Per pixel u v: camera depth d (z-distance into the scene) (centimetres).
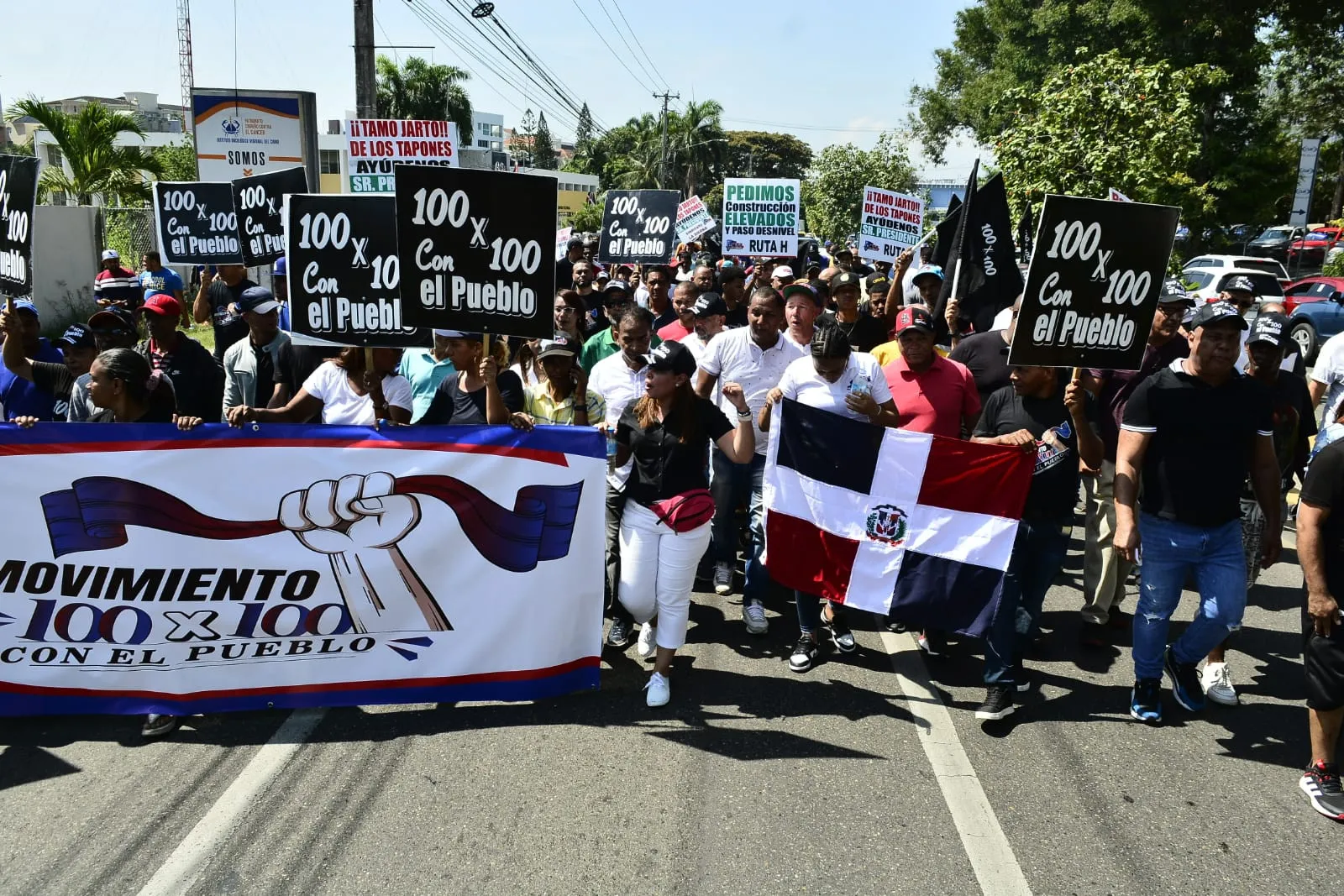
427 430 419
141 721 416
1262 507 416
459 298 426
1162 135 1130
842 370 475
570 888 312
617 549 512
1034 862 329
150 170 2128
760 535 521
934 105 3978
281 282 812
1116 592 539
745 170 9762
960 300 690
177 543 406
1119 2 2831
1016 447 431
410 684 428
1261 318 528
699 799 362
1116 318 421
